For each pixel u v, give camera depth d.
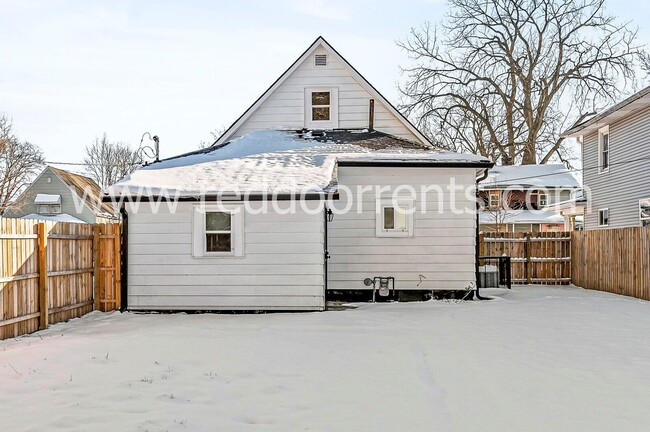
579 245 16.81
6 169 40.00
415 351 6.89
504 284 17.09
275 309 10.75
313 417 4.44
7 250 8.00
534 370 5.95
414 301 12.30
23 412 4.59
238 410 4.62
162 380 5.54
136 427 4.21
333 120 16.11
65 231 9.83
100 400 4.89
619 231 14.23
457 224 12.39
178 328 8.68
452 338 7.74
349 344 7.34
